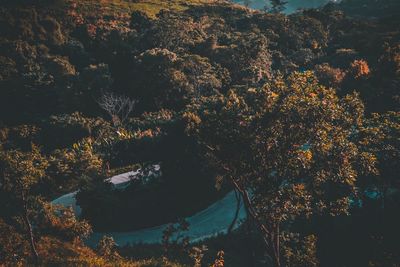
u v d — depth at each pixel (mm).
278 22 123000
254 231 35562
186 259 33219
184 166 46656
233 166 19922
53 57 105000
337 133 19078
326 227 37656
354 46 104062
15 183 22234
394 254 33781
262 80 87375
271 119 18469
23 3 122562
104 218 43438
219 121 19297
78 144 64375
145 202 45750
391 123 35719
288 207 18922
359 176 38250
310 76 19594
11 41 107062
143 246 37156
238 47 99125
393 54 75125
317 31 118500
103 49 110625
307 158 18156
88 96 90125
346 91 68375
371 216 38406
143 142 57719
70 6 128375
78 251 29469
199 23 122625
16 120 87500
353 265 33750
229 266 32781
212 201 48219
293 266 22703
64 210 34594
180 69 90062
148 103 87688
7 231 26234
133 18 130875
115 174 54375
